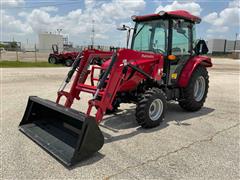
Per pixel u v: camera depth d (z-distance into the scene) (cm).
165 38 564
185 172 333
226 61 4009
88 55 490
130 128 504
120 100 533
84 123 349
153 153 388
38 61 2533
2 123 509
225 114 631
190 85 610
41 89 923
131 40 633
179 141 440
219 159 373
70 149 373
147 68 519
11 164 342
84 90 457
